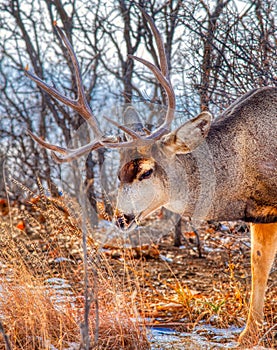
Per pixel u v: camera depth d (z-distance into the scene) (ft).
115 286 41.96
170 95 40.29
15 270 41.04
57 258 51.13
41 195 47.52
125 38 77.05
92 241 41.42
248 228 57.82
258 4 60.08
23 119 86.69
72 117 79.10
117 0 77.25
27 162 78.69
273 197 41.45
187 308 44.70
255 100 42.45
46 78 83.76
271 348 37.88
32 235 63.72
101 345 36.86
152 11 71.46
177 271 56.13
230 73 55.01
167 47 72.79
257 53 54.54
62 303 40.91
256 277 41.70
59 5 77.71
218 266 57.26
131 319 40.81
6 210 72.84
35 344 37.11
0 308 40.40
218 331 41.78
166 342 39.63
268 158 41.27
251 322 40.34
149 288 50.31
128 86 74.49
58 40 80.48
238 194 41.73
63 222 43.83
